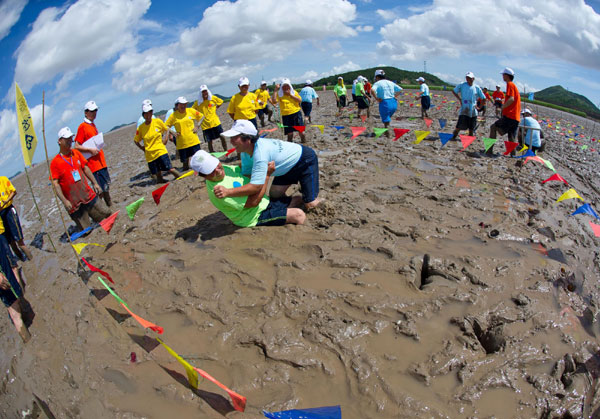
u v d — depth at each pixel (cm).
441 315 332
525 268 389
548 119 1775
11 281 395
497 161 797
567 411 250
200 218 600
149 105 797
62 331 388
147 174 1023
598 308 345
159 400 285
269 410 262
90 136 722
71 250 584
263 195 506
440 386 269
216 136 956
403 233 472
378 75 1079
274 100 998
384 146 961
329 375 285
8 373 348
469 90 926
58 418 290
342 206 561
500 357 288
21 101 395
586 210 437
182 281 423
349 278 389
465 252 426
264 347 314
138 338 356
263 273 413
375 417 250
